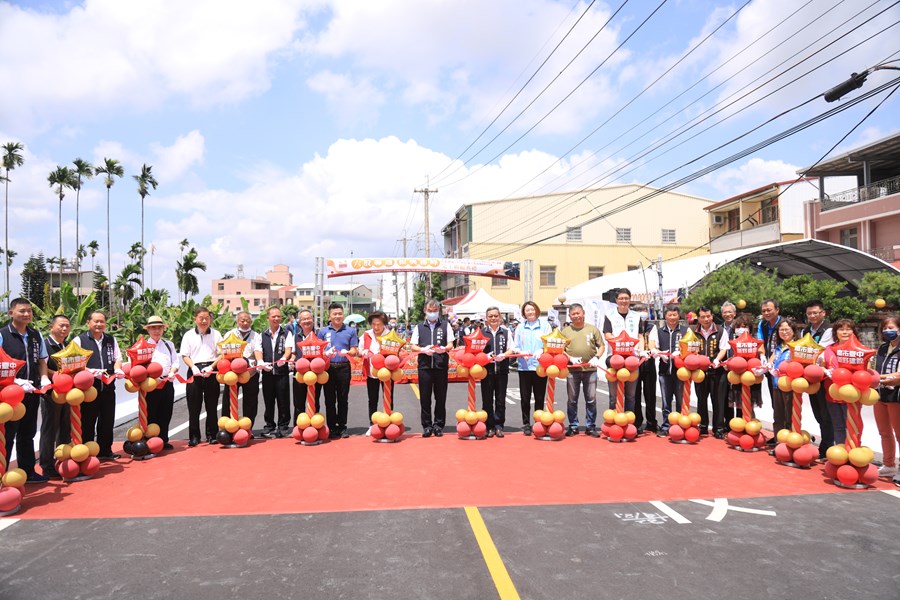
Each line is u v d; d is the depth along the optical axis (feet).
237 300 264.93
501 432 27.84
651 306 76.54
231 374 25.67
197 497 18.67
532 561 13.55
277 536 15.21
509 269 92.38
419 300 182.91
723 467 22.09
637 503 17.80
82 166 159.22
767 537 15.06
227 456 24.23
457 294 167.02
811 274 76.18
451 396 44.80
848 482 19.26
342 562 13.55
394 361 26.63
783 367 22.18
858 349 19.40
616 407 26.89
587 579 12.62
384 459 23.40
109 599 11.85
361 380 52.24
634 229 144.87
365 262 87.10
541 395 28.40
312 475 21.12
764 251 69.36
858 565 13.35
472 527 15.75
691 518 16.48
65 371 20.58
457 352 27.84
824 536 15.14
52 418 21.36
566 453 24.32
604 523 16.06
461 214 158.40
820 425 23.09
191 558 13.85
